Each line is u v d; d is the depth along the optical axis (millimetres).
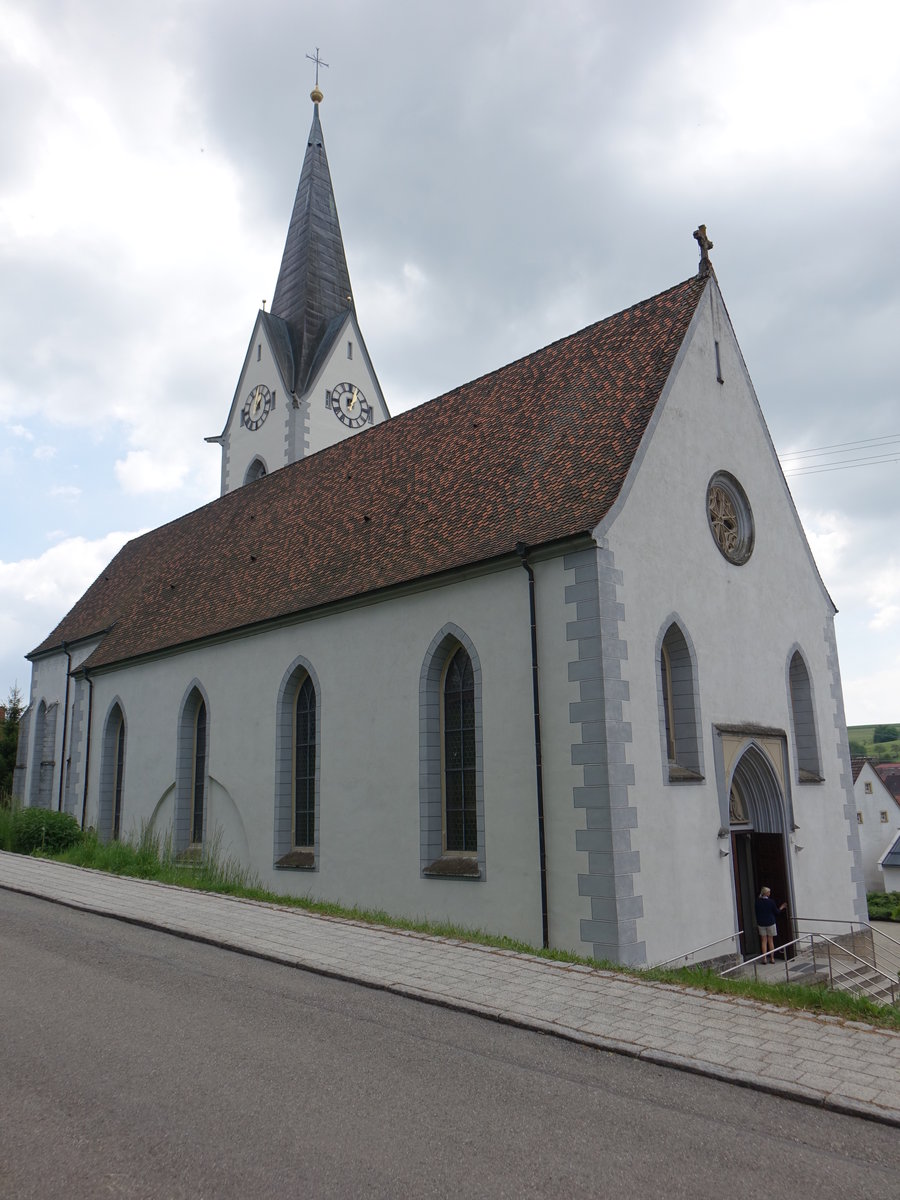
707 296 19438
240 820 22328
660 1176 5660
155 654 26281
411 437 24328
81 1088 6816
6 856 21094
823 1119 6668
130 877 17750
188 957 11266
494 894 15820
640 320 19984
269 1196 5258
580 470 17203
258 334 41094
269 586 23688
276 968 10805
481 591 16891
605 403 18531
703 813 16234
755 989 9977
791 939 18016
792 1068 7531
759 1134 6359
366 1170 5613
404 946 11773
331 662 20219
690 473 17891
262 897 15820
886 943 25734
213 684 24078
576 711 14945
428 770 17578
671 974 10781
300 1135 6086
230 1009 8984
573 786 14805
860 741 136000
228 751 23109
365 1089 6949
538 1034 8516
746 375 20438
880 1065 7617
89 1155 5711
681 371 18219
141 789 26469
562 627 15398
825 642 21703
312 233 42625
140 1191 5270
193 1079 7043
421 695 17891
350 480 25344
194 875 18125
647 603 15977
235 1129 6148
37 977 10078
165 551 34250
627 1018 8859
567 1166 5750
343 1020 8734
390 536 20781
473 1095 6902
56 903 14977
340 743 19625
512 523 17156
